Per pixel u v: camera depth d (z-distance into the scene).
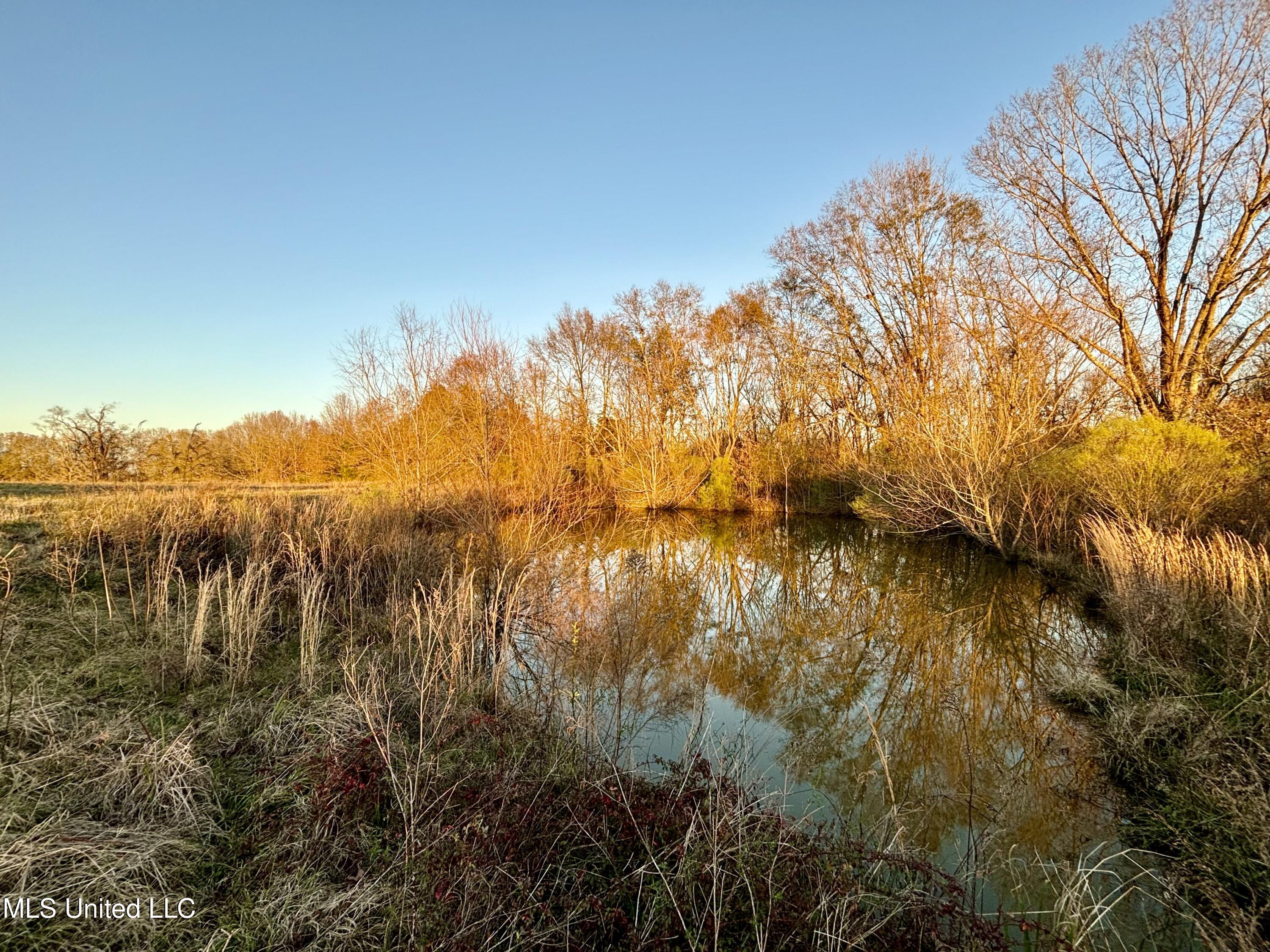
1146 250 15.95
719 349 27.77
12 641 5.28
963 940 3.10
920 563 15.22
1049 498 12.98
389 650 6.71
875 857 3.71
